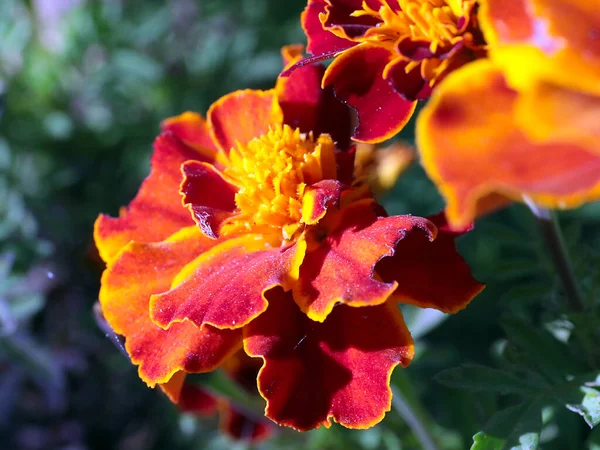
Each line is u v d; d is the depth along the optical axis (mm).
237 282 121
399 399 159
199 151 147
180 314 120
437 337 249
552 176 82
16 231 237
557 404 133
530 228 160
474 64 89
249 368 172
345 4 124
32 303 220
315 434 203
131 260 132
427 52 110
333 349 121
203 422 240
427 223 116
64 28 275
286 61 149
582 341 137
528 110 82
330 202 121
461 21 109
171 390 131
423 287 121
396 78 113
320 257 121
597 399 127
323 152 128
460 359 239
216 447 246
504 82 88
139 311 130
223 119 142
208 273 127
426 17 111
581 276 150
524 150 84
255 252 129
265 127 140
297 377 120
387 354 118
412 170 249
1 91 227
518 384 130
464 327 248
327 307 114
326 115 138
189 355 123
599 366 136
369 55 118
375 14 119
